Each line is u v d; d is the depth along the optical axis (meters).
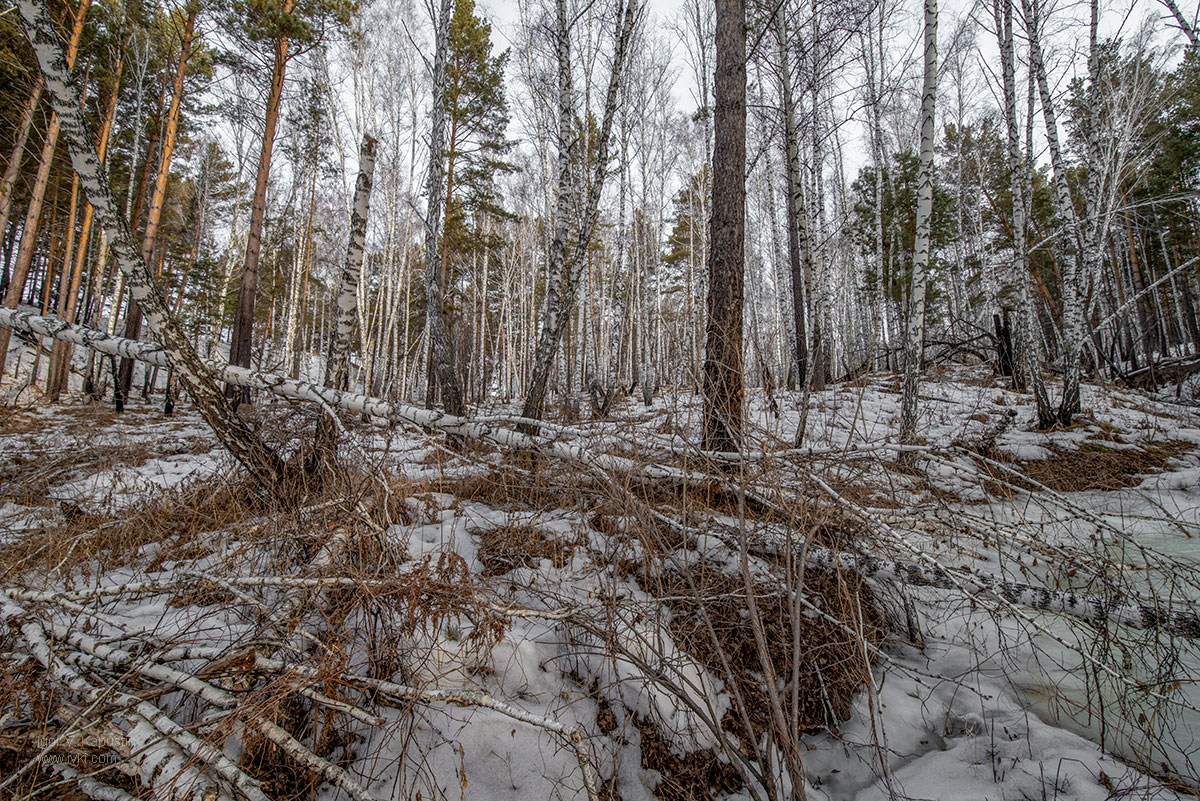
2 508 4.16
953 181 22.38
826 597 3.36
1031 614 3.81
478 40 11.63
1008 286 22.77
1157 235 19.64
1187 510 5.43
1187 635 2.79
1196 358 12.78
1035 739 2.69
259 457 3.71
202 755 1.75
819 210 12.98
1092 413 9.21
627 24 5.59
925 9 6.61
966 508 5.37
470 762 2.26
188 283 18.91
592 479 3.90
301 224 18.91
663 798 2.40
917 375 6.67
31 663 2.09
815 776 2.67
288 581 2.47
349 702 2.24
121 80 13.10
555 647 2.81
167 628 2.46
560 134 5.77
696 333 4.58
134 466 5.79
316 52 13.21
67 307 13.05
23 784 1.81
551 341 5.68
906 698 3.12
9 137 11.55
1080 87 13.16
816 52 8.80
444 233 13.59
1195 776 2.41
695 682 2.77
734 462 3.47
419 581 2.51
